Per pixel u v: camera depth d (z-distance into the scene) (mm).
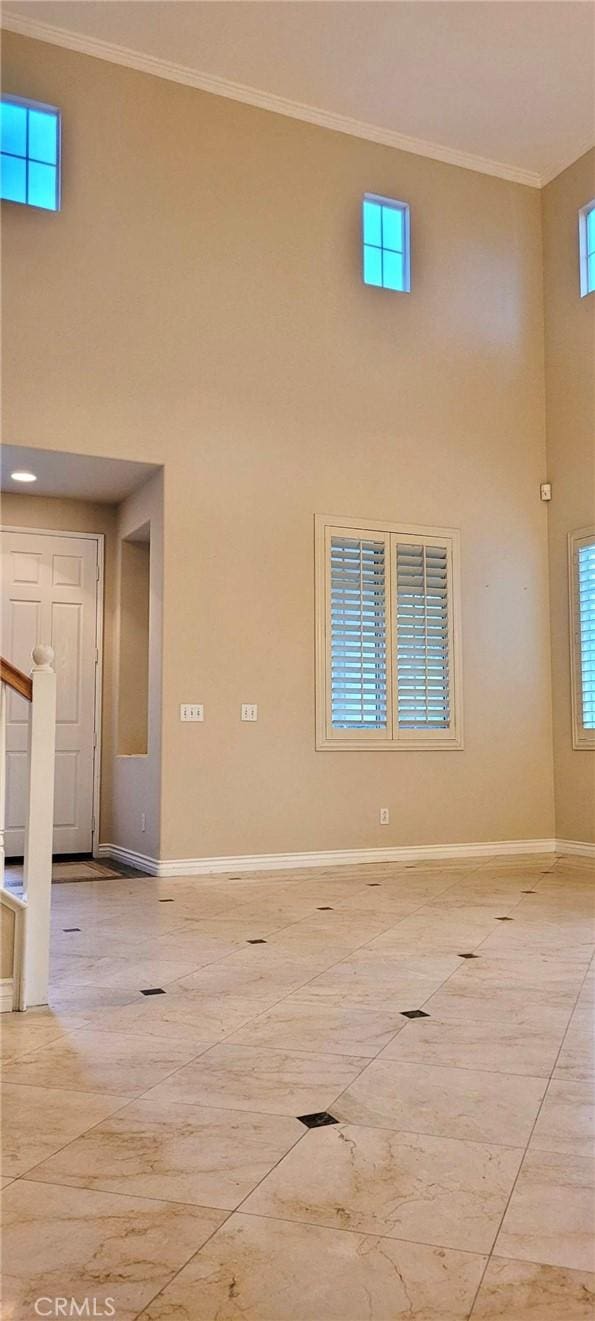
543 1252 1525
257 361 6238
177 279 6004
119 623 6875
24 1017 2879
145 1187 1757
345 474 6496
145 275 5898
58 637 6801
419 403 6848
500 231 7301
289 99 6406
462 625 6891
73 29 5695
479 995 3123
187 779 5824
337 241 6621
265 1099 2203
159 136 6027
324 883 5547
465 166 7176
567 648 7090
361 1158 1884
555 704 7203
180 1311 1360
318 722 6254
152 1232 1588
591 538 6859
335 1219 1634
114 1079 2336
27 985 2971
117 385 5750
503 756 6977
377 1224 1616
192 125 6145
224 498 6047
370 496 6582
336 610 6410
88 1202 1696
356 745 6379
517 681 7090
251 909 4715
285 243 6414
